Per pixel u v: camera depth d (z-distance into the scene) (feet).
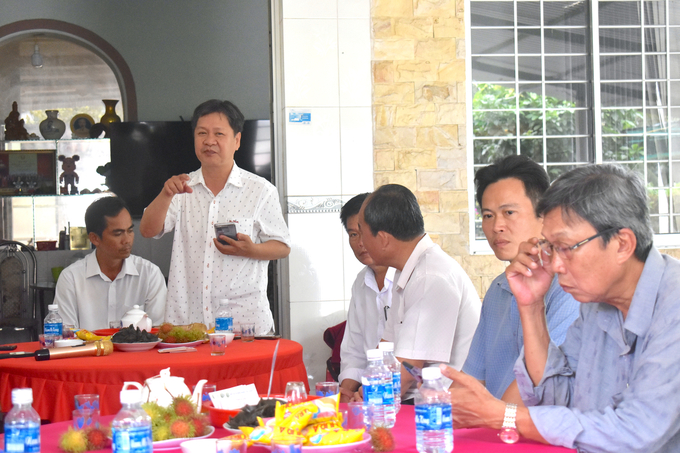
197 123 11.00
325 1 14.03
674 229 15.70
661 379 4.35
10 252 19.83
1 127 24.70
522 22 15.40
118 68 22.49
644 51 15.71
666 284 4.56
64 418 7.34
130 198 20.76
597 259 4.49
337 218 13.98
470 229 14.83
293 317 13.82
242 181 11.26
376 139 14.16
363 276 9.59
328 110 14.03
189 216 11.15
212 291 10.84
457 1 14.49
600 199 4.43
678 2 15.78
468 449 4.38
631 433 4.29
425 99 14.34
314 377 13.82
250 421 4.53
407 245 7.45
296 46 13.96
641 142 15.66
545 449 4.35
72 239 22.45
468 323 7.46
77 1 22.34
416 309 7.21
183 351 8.57
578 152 15.57
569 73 15.56
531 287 5.30
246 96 22.97
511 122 15.30
